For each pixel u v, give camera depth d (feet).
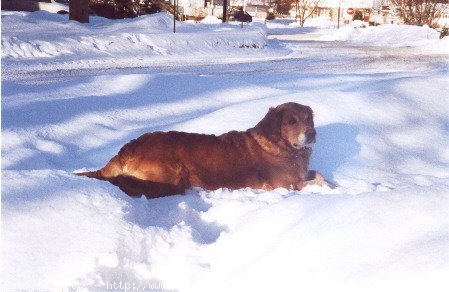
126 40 77.10
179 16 161.68
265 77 40.50
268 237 12.32
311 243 11.20
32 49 65.16
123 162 17.40
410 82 32.45
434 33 129.70
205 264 12.10
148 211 14.83
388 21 207.92
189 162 17.71
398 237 10.68
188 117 26.94
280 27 206.90
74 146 22.61
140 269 11.78
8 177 14.39
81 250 11.38
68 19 91.45
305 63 71.26
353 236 11.00
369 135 24.70
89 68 57.00
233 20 182.29
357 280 9.80
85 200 13.42
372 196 12.42
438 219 10.98
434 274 9.26
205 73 55.47
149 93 30.40
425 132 26.08
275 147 18.28
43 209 12.67
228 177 18.08
